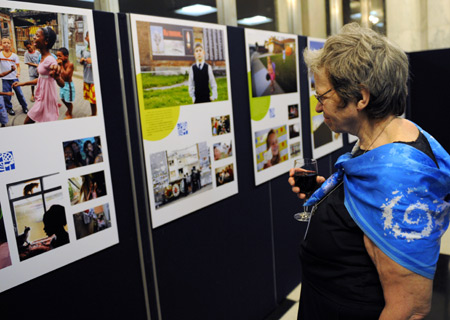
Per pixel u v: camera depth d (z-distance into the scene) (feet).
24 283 4.40
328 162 11.29
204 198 6.87
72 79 4.75
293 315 8.76
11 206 4.21
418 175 2.89
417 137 3.21
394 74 3.07
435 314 7.95
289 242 9.65
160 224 6.03
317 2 13.96
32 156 4.37
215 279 7.27
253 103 8.02
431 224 2.89
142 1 7.36
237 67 7.60
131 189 5.64
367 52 3.05
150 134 5.81
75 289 4.94
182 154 6.38
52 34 4.51
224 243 7.47
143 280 5.89
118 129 5.41
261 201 8.51
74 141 4.81
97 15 5.03
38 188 4.45
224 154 7.30
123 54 5.41
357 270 3.38
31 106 4.34
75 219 4.86
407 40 19.13
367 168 3.12
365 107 3.22
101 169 5.16
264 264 8.68
